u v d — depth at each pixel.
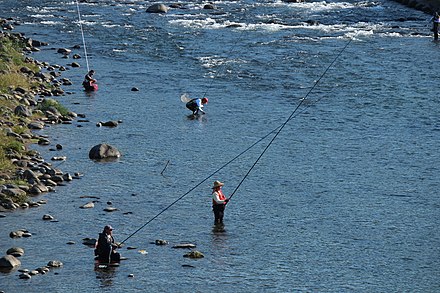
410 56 124.69
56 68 117.69
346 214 64.88
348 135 86.38
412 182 72.31
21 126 86.19
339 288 52.31
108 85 108.19
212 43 136.12
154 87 107.31
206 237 60.22
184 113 95.12
